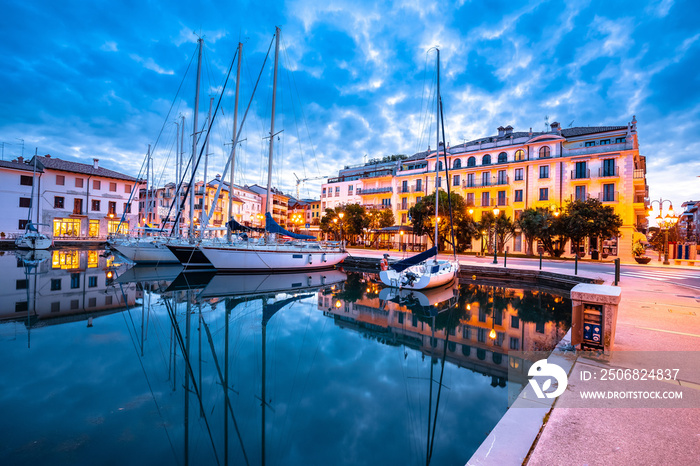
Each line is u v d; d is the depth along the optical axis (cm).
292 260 2239
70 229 4497
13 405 529
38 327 976
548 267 2211
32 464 388
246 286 1773
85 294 1475
